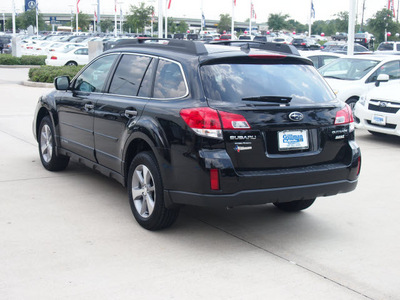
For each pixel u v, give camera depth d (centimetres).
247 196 460
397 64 1266
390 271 450
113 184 689
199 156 452
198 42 513
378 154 934
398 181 745
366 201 648
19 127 1107
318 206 626
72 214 566
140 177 525
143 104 521
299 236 526
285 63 527
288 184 474
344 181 509
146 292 396
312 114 490
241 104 465
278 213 597
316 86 523
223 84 476
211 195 453
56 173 736
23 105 1463
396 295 406
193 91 476
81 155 650
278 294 400
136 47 587
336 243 510
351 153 516
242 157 459
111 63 613
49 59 2861
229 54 497
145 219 520
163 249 480
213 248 486
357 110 1069
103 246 481
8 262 441
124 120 542
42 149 750
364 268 454
